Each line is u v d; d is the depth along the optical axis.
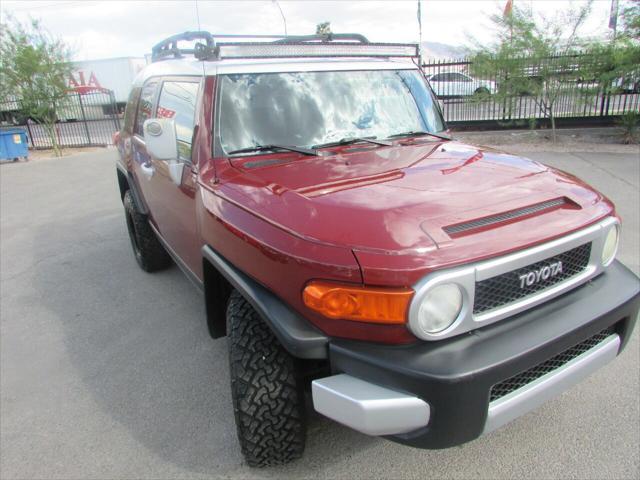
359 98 3.37
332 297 1.92
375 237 1.93
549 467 2.49
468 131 14.20
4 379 3.59
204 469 2.63
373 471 2.54
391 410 1.87
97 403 3.25
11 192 10.60
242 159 2.89
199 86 3.16
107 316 4.46
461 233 1.98
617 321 2.31
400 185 2.36
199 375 3.48
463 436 1.94
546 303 2.19
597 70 11.34
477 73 12.39
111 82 31.44
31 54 16.69
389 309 1.86
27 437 2.97
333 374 2.02
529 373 2.10
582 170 8.61
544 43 11.43
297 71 3.27
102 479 2.61
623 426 2.72
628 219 5.90
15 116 19.39
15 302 4.89
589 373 2.26
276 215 2.20
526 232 2.05
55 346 4.00
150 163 4.01
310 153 2.88
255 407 2.30
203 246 2.73
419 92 3.67
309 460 2.63
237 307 2.43
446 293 1.89
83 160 14.88
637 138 11.35
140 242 5.06
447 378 1.83
